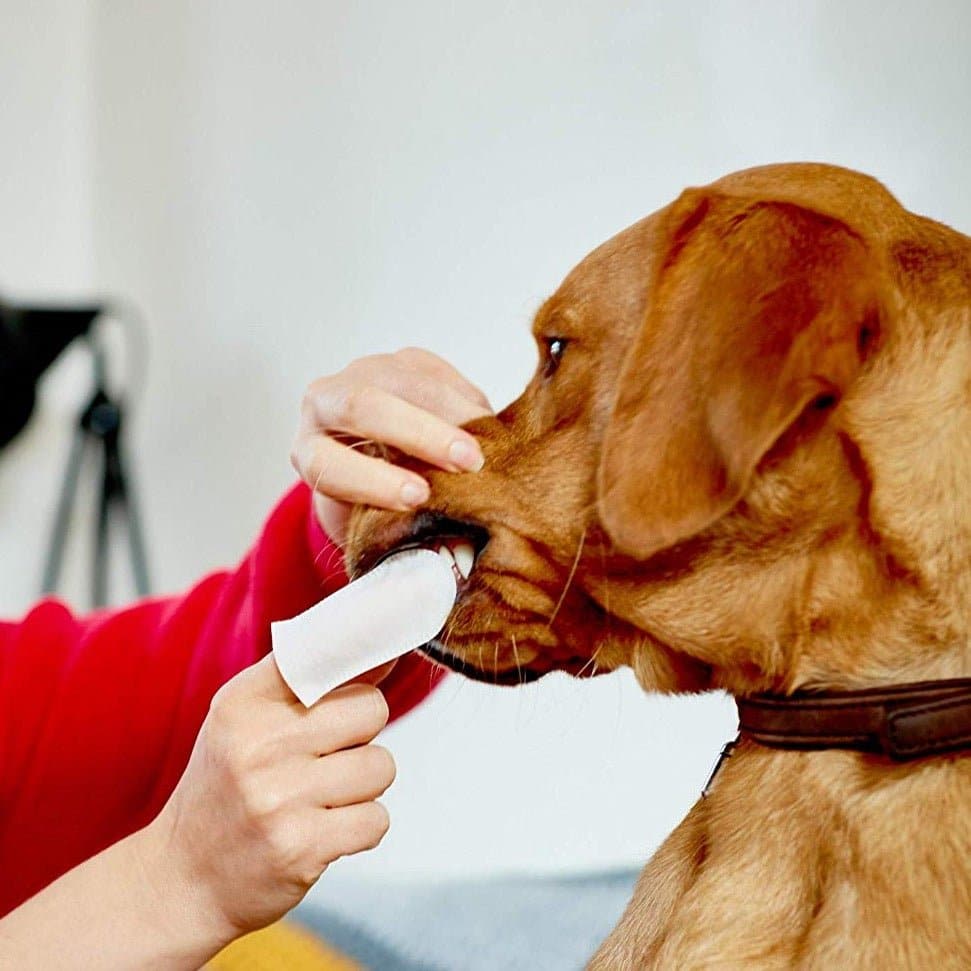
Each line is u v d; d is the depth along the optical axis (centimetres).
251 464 335
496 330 268
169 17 363
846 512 109
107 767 179
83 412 346
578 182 253
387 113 295
